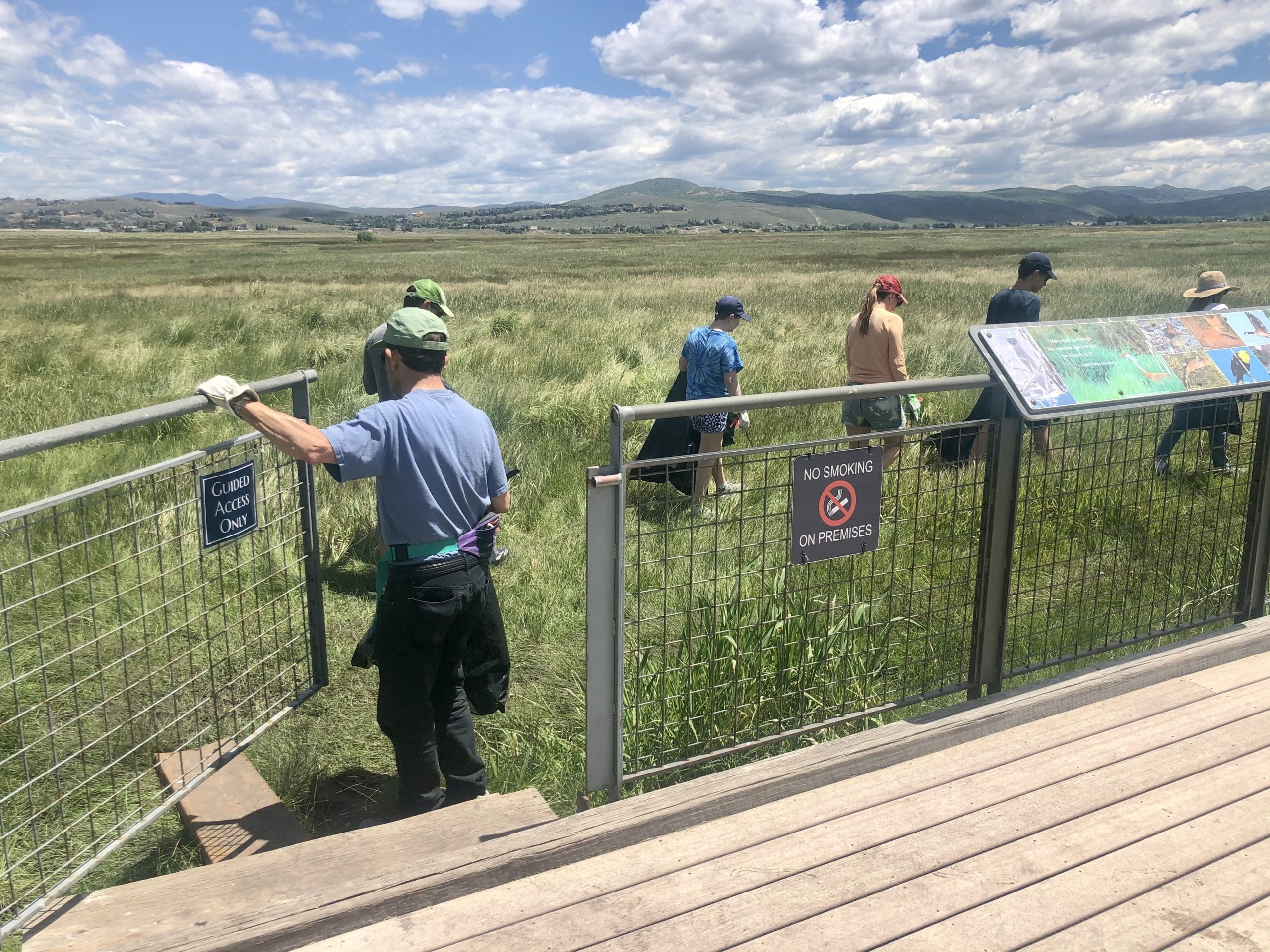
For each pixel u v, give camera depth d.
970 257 51.78
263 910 1.75
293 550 4.85
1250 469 3.14
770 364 10.29
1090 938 1.68
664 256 64.50
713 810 2.12
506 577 4.79
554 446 7.18
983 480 2.65
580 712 3.47
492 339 12.41
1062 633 3.04
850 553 2.53
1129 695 2.70
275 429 2.27
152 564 4.73
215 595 4.43
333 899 1.77
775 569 2.89
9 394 8.87
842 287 25.31
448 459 2.50
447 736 2.75
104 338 13.72
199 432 7.46
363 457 2.37
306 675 3.56
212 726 2.79
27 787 2.28
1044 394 2.44
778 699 2.74
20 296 24.45
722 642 3.04
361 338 12.81
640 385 8.91
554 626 4.23
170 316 17.09
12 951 2.03
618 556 2.18
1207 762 2.30
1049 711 2.62
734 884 1.87
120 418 2.00
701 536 4.69
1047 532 4.42
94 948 1.90
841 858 1.95
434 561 2.54
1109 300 17.52
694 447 5.84
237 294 23.77
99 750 3.10
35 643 3.95
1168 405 3.13
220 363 11.12
